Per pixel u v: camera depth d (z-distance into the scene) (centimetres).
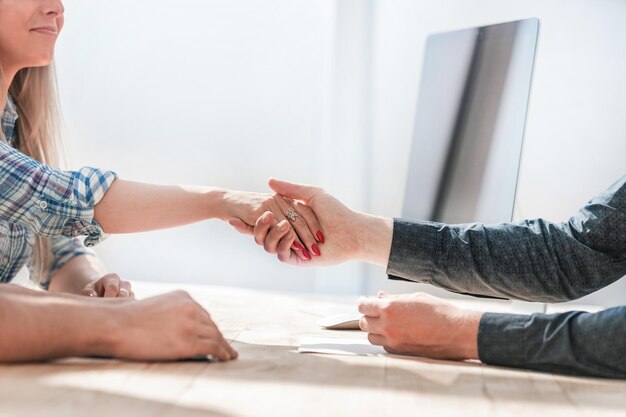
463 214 179
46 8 154
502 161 171
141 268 303
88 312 93
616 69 261
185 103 296
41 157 177
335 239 138
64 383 82
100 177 140
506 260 122
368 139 284
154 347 95
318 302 182
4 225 160
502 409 80
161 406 75
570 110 263
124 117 299
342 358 106
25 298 92
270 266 296
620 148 261
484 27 182
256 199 146
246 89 293
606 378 97
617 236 118
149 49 297
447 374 97
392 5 282
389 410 77
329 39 287
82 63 299
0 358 90
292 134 291
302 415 74
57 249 173
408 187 196
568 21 263
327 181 286
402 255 128
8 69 157
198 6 294
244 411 75
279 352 110
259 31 291
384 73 284
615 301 266
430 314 108
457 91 186
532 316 103
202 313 100
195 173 297
